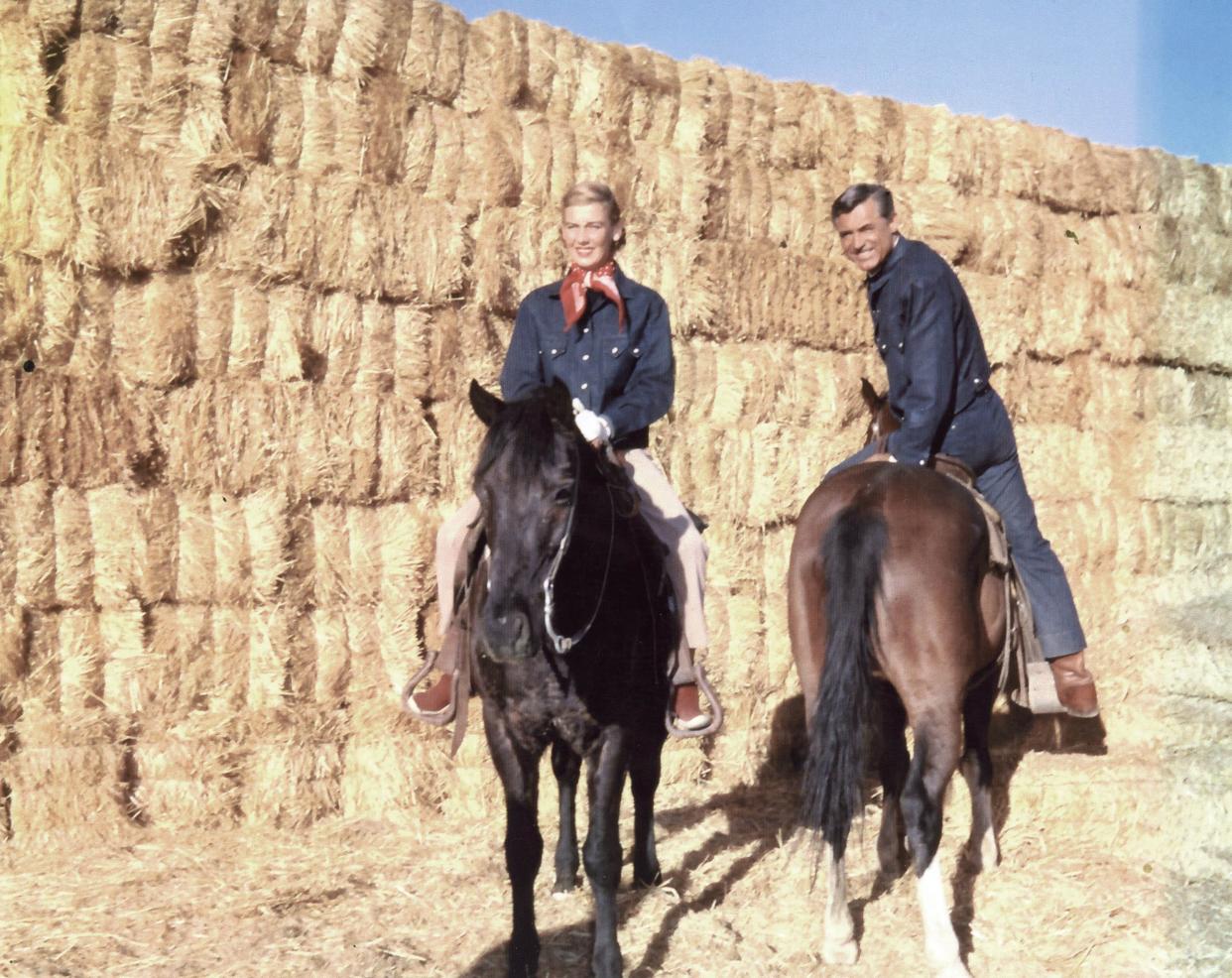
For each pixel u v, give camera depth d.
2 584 5.40
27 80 5.33
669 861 5.57
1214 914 4.73
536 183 6.66
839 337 7.82
